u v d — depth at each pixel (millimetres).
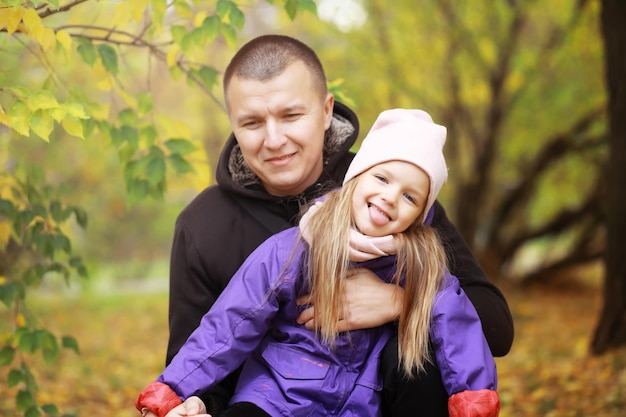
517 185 13703
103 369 8164
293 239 2723
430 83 12406
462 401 2465
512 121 13195
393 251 2678
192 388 2529
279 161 2814
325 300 2619
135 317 12438
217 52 12883
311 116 2836
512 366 7672
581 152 13125
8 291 3959
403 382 2611
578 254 14039
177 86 16094
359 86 11828
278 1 3646
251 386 2639
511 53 12070
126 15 3693
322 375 2605
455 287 2703
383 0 11805
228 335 2590
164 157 3936
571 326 10250
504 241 14492
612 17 6172
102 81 3828
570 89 12391
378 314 2668
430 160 2654
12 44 4918
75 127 3055
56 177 10773
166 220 19781
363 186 2674
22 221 3951
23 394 4004
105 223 17703
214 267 2965
